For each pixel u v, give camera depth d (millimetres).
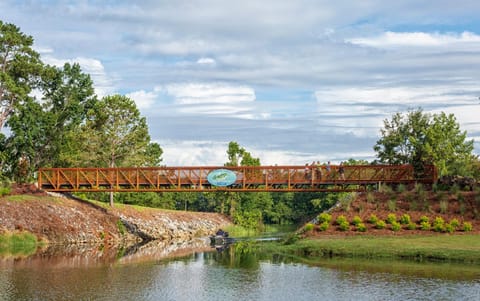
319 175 55438
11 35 66812
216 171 57562
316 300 25828
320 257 38531
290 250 41688
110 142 72625
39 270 34562
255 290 28062
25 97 67125
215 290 28172
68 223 56781
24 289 28359
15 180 70750
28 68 67938
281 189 55938
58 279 31344
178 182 58594
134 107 74000
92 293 27469
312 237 44312
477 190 48531
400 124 68375
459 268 33000
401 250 37844
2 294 27125
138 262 38719
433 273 31484
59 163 76625
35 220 54125
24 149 70375
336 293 27047
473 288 27641
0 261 38625
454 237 41188
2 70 67688
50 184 63062
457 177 52156
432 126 66750
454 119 68188
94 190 60344
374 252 38188
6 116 67812
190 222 77312
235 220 90500
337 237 43344
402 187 51875
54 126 74500
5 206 54000
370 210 48094
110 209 67062
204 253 44969
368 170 55344
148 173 59719
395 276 30812
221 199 97062
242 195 95250
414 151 66000
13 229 51156
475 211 45281
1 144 68812
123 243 56594
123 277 32062
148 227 67438
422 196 49094
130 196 89500
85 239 55906
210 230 77750
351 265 34688
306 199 126938
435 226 43094
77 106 76875
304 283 29500
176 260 39844
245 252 44719
